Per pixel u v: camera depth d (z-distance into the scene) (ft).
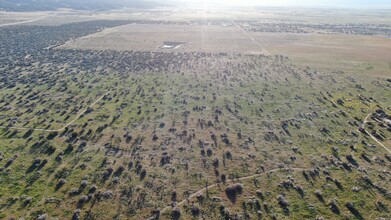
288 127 165.89
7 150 139.95
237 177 123.65
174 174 124.36
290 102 200.95
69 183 118.21
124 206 107.34
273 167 130.41
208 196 112.68
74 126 163.43
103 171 125.18
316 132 161.17
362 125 169.89
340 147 147.02
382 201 111.65
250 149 143.43
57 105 193.06
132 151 139.74
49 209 105.09
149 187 116.67
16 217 101.04
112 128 161.48
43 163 130.41
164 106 191.42
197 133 156.97
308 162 134.41
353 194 115.24
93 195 111.96
